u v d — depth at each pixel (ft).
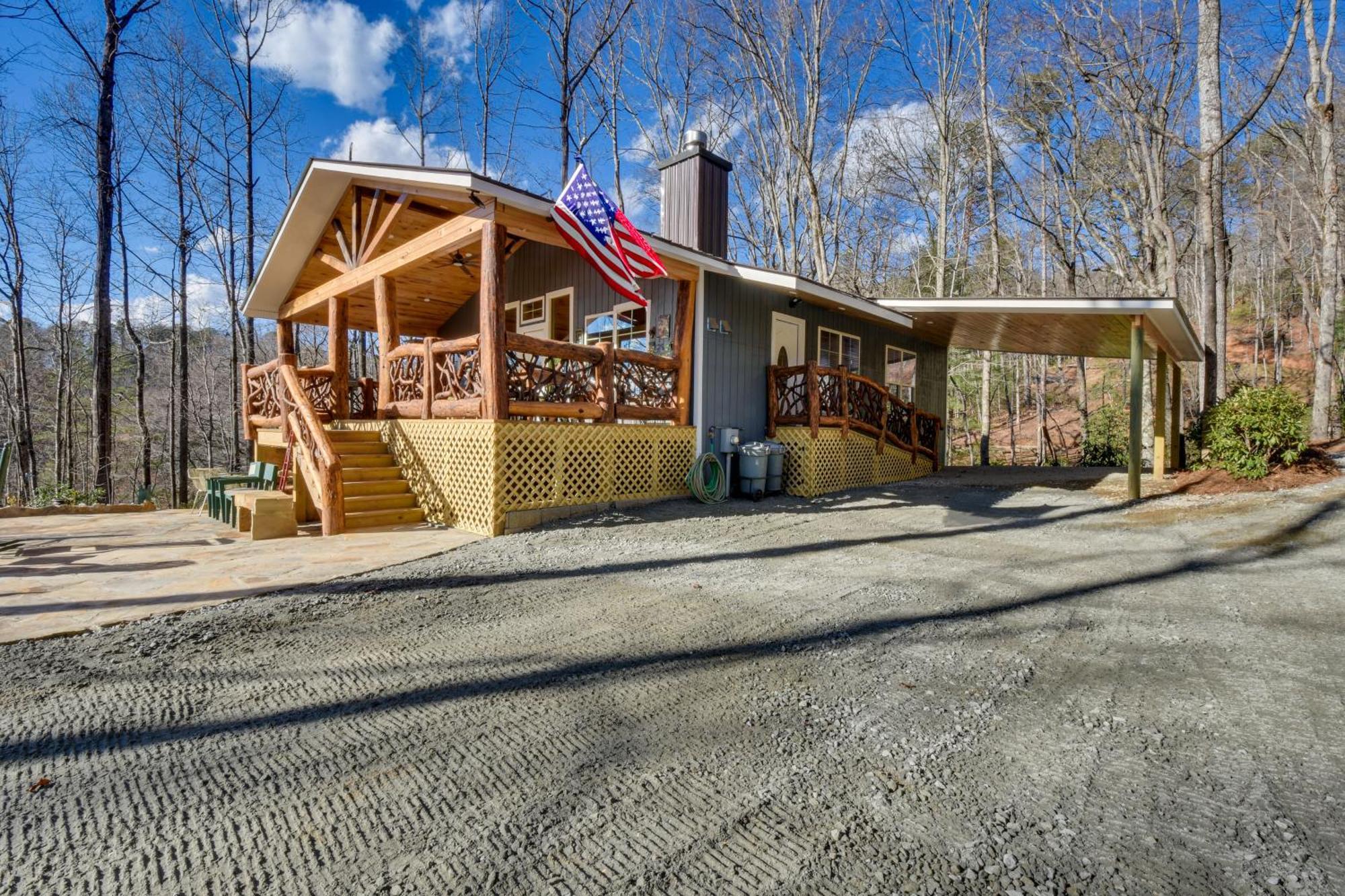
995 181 67.87
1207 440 28.73
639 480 25.12
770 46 63.77
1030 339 41.32
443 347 22.40
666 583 14.29
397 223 29.01
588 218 20.93
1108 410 79.25
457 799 6.16
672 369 26.94
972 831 5.66
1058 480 34.47
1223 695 8.41
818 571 15.38
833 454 30.63
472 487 20.54
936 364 48.60
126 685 8.69
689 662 9.71
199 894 4.83
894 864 5.23
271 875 5.06
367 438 25.70
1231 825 5.70
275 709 8.05
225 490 23.93
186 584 13.60
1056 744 7.22
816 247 61.72
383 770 6.65
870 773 6.64
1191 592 13.29
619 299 30.71
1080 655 9.95
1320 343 37.37
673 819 5.84
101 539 19.11
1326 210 37.42
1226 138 34.96
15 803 5.98
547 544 18.28
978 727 7.66
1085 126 58.08
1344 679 8.83
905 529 20.99
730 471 28.94
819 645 10.46
